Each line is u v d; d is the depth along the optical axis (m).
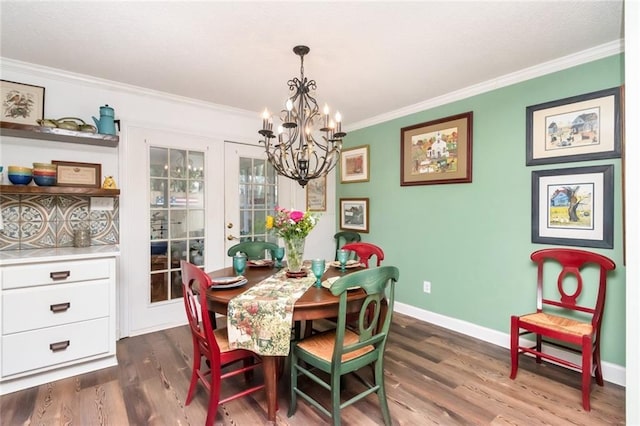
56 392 2.01
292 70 2.48
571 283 2.30
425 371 2.29
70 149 2.63
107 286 2.31
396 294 3.57
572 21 1.84
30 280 2.05
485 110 2.76
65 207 2.62
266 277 2.19
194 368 1.90
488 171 2.75
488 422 1.75
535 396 1.98
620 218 2.09
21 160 2.44
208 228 3.35
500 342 2.70
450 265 3.05
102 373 2.25
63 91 2.59
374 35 1.98
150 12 1.75
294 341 1.90
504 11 1.74
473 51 2.19
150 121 2.99
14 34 1.98
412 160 3.33
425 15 1.77
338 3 1.67
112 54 2.23
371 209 3.84
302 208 4.03
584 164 2.23
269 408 1.74
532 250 2.50
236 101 3.22
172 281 3.16
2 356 1.97
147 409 1.85
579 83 2.24
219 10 1.73
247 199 3.63
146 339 2.85
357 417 1.80
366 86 2.81
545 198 2.42
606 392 2.01
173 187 3.15
